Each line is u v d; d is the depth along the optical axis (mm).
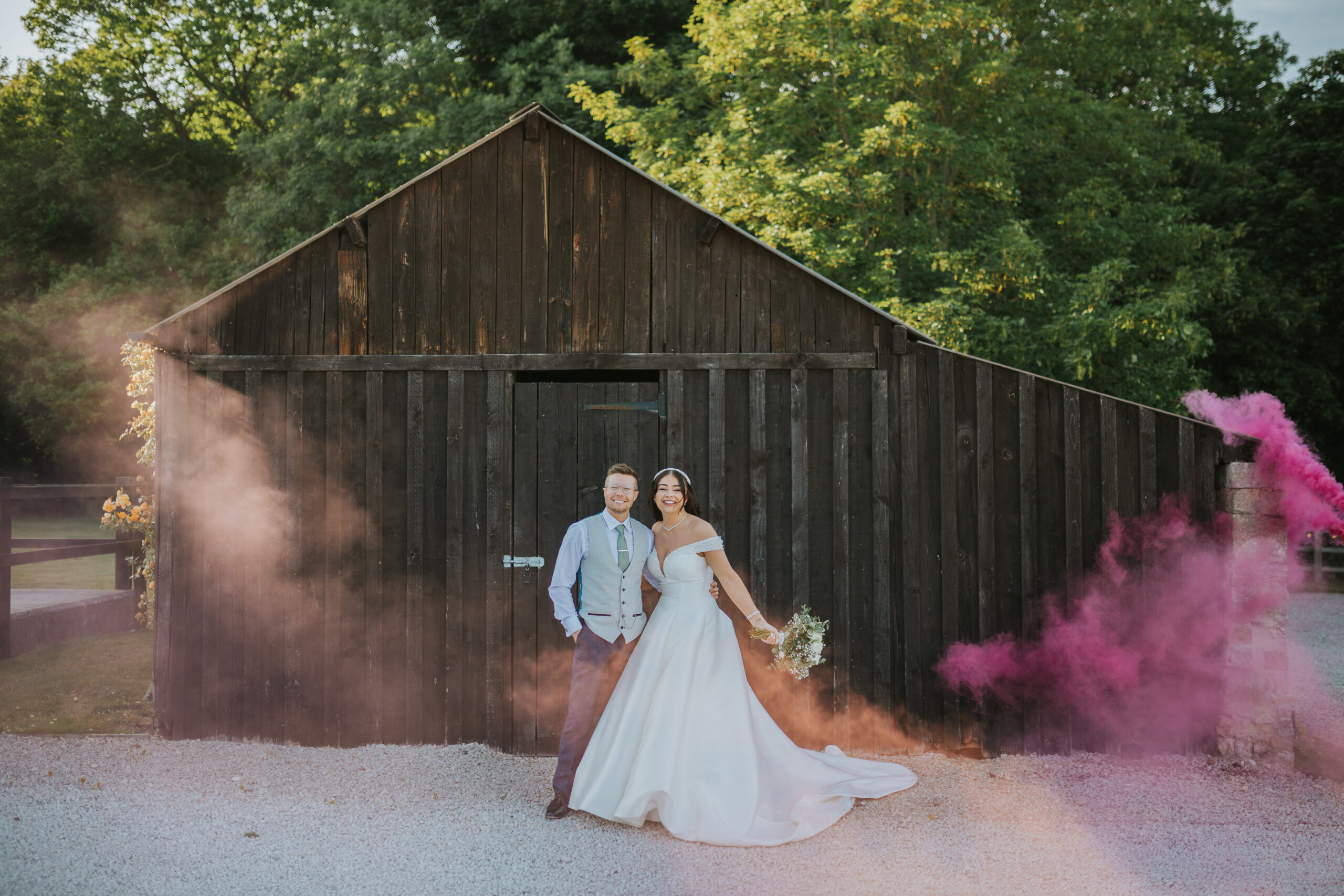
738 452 5473
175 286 21406
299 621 5480
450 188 5562
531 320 5527
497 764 5160
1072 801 4594
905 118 10422
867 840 4082
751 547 5410
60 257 23750
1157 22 14000
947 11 10844
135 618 9203
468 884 3631
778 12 11250
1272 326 17094
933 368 5473
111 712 5984
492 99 16516
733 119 11461
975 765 5164
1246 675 5234
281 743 5449
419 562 5469
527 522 5461
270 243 17812
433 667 5465
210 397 5559
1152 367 11805
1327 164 17141
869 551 5434
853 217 11172
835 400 5453
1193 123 19188
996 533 5430
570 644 5418
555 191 5566
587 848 4004
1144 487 5383
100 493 8672
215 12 23703
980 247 11227
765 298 5508
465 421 5504
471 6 19094
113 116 23766
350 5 17875
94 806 4438
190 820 4281
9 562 7488
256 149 18281
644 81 13805
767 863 3842
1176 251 13117
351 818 4344
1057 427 5441
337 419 5520
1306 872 3768
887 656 5367
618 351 5508
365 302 5543
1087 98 12695
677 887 3607
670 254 5539
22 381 22844
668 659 4410
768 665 5359
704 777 4215
